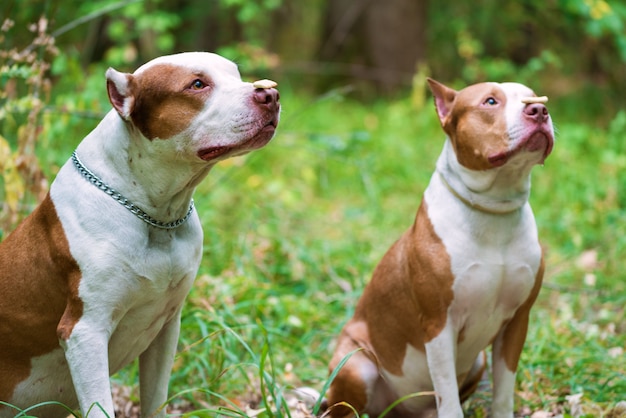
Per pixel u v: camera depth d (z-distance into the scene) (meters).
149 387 5.17
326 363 6.68
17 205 6.82
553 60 15.02
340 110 16.64
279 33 23.97
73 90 10.27
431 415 5.70
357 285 8.11
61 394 4.96
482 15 20.41
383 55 18.94
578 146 13.03
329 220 10.96
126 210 4.63
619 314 7.77
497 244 5.09
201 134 4.52
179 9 17.81
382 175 12.23
